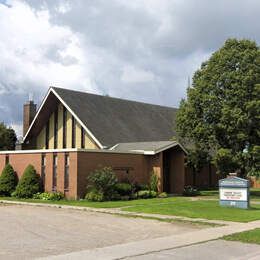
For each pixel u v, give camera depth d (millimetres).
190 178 42719
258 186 47938
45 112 39156
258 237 15578
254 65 34969
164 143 35156
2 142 45281
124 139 37906
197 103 36469
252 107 34188
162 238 15383
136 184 32875
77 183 29531
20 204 27562
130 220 20141
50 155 31422
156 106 47906
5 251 12812
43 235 15719
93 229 17344
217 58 36125
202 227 18328
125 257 12133
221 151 34938
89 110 38406
